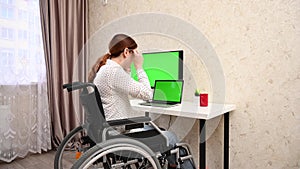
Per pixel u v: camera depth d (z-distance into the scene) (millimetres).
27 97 2512
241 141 1921
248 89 1867
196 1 2100
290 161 1702
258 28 1798
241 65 1893
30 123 2527
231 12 1920
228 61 1955
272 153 1780
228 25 1940
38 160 2400
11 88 2398
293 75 1663
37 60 2543
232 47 1929
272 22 1735
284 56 1694
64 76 2703
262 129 1818
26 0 2459
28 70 2498
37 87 2562
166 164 1478
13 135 2406
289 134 1699
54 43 2646
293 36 1651
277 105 1742
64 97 2682
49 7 2621
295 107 1665
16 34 2408
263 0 1766
